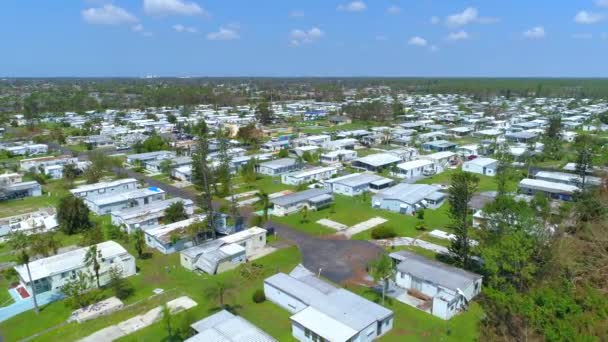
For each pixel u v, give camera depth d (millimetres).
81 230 62844
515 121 167125
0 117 178500
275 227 64188
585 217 53562
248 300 43219
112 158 104625
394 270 46062
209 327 35188
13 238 54781
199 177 60312
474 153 114750
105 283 46969
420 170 96000
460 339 36094
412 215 68438
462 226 47625
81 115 198125
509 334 34750
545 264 40281
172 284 46812
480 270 47438
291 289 41438
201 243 58125
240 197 79875
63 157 113438
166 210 65562
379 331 36656
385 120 184875
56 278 45500
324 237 59906
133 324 38750
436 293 42188
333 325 34938
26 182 86188
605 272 41125
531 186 77625
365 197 77438
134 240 58094
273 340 33531
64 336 37094
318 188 82562
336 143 125312
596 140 110938
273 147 125250
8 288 46406
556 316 31719
